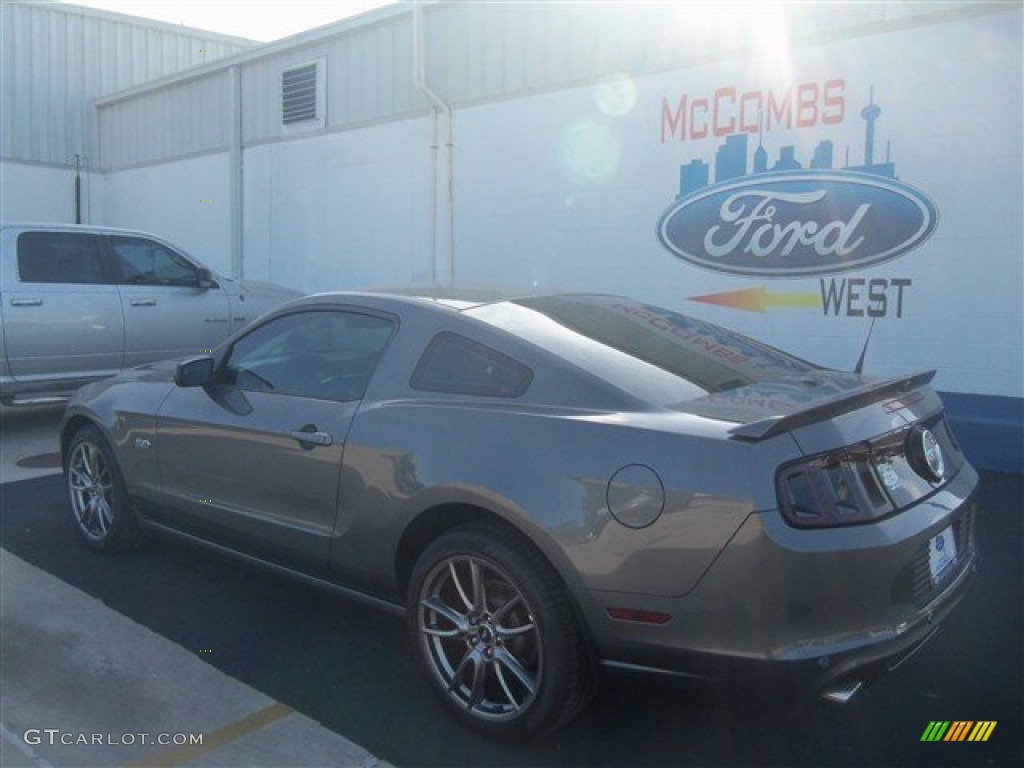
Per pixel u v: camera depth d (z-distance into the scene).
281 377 4.36
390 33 10.99
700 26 8.29
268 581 5.03
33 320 8.16
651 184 8.76
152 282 9.15
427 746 3.45
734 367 3.81
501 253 10.04
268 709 3.71
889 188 7.31
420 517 3.60
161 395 4.85
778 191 7.91
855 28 7.38
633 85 8.80
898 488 3.18
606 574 3.07
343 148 11.74
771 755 3.37
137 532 5.30
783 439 2.98
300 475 4.02
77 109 16.44
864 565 2.91
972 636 4.28
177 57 17.98
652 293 8.84
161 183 15.01
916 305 7.26
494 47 9.89
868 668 2.96
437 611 3.55
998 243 6.88
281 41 12.27
